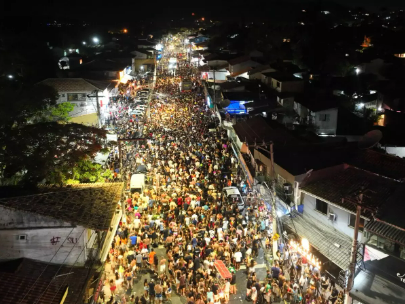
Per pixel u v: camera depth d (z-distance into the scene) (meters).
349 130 49.75
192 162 41.12
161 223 27.70
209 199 33.28
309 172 27.42
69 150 26.56
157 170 39.09
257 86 68.44
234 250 25.81
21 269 18.44
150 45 142.25
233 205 31.48
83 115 50.34
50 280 16.86
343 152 31.34
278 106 58.16
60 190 22.14
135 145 46.53
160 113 62.81
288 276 23.33
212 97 67.12
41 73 70.12
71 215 19.55
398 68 75.31
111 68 79.88
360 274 19.36
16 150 24.48
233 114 55.28
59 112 33.00
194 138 49.62
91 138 27.44
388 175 26.70
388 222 20.61
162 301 21.38
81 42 126.25
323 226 25.72
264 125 44.19
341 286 21.39
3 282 15.45
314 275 22.00
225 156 44.16
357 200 17.83
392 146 43.28
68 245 19.38
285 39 107.00
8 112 25.89
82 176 28.59
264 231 27.89
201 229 27.08
